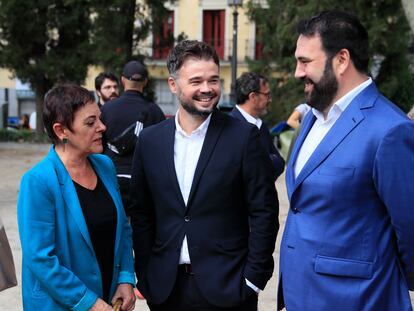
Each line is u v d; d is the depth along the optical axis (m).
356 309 2.08
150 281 2.50
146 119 4.16
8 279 2.66
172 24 28.17
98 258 2.38
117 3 15.88
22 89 30.11
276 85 17.11
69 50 16.94
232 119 2.47
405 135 1.97
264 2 20.27
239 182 2.40
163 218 2.48
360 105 2.10
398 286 2.12
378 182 2.00
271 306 4.02
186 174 2.43
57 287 2.18
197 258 2.38
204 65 2.29
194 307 2.44
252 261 2.38
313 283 2.15
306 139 2.31
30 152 14.21
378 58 15.72
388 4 13.96
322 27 2.10
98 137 2.34
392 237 2.11
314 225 2.15
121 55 15.80
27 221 2.20
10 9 15.83
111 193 2.47
